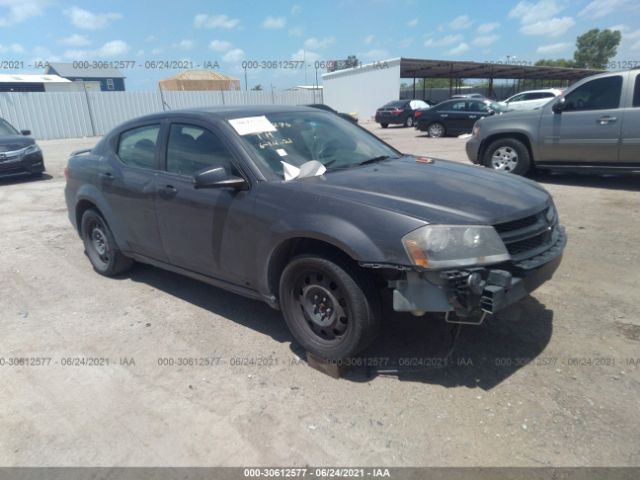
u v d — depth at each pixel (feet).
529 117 27.71
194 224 12.17
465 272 8.54
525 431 8.41
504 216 9.25
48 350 11.75
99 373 10.71
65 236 21.65
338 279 9.47
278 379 10.23
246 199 10.89
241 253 11.24
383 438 8.41
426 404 9.21
